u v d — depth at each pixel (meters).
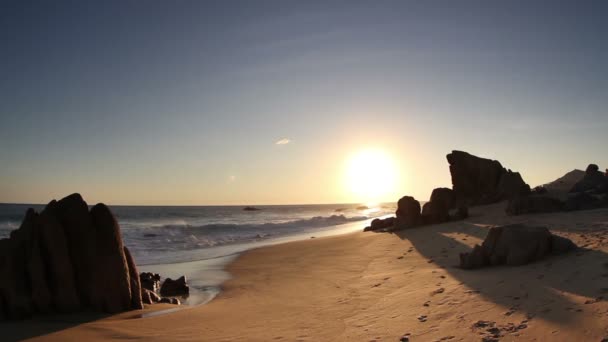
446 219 28.83
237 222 61.53
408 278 12.42
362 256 19.34
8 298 10.30
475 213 30.22
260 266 20.03
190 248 28.84
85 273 11.15
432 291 10.02
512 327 6.54
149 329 9.11
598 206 22.97
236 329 8.86
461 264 12.66
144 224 53.41
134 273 12.63
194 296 14.23
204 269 19.92
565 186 40.59
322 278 15.02
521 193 33.72
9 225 48.91
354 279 13.94
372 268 15.70
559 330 6.00
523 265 11.02
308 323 8.92
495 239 12.34
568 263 10.00
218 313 10.65
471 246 17.12
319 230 45.38
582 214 20.22
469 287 9.65
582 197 23.89
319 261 19.55
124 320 10.04
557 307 6.97
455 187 37.75
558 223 17.95
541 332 6.08
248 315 10.22
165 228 43.53
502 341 6.05
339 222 61.09
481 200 34.88
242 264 21.14
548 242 11.44
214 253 26.02
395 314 8.67
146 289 13.68
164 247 29.14
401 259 16.78
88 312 10.81
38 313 10.48
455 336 6.62
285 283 14.95
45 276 10.85
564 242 11.38
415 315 8.30
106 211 11.88
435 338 6.72
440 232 23.22
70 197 11.85
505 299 8.10
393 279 12.73
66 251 11.00
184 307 12.28
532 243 11.38
